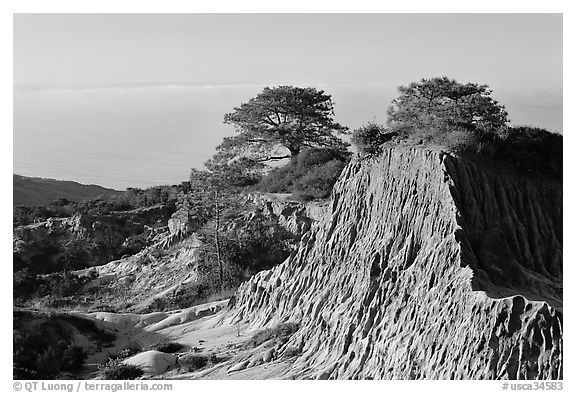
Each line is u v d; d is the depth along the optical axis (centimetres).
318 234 4666
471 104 4425
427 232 3750
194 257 7031
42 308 6806
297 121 8062
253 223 6981
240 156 7962
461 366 3134
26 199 11600
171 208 8969
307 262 4697
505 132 4128
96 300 6975
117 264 7656
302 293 4547
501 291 3384
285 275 4831
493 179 3884
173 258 7375
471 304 3241
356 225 4347
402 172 4069
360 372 3553
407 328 3491
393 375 3378
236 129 8138
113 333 5488
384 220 4084
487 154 3997
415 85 5262
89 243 8362
